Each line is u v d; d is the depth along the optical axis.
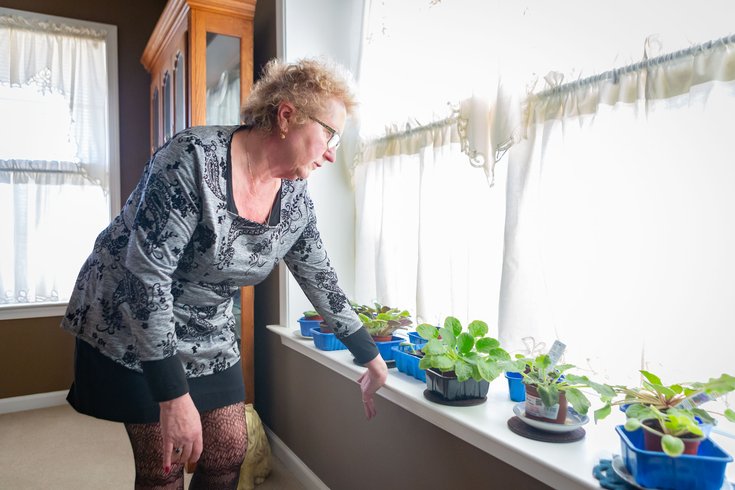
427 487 1.31
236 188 1.07
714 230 0.88
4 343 2.82
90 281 1.13
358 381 1.50
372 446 1.54
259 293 2.36
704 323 0.90
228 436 1.27
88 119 2.98
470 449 1.16
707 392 0.80
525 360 1.09
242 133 1.09
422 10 1.57
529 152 1.20
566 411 1.00
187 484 1.99
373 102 1.87
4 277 2.84
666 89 0.93
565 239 1.14
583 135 1.09
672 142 0.93
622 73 1.01
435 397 1.21
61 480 2.02
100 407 1.13
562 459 0.90
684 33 0.90
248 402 2.22
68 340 2.97
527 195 1.21
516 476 1.03
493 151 1.28
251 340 2.21
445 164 1.50
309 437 1.94
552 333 1.18
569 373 1.10
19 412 2.81
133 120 3.12
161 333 0.95
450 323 1.26
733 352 0.86
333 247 2.09
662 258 0.96
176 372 0.96
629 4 0.99
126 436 2.47
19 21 2.79
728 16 0.84
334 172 2.08
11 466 2.14
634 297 1.00
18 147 2.84
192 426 0.98
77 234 3.00
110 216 3.06
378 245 1.84
